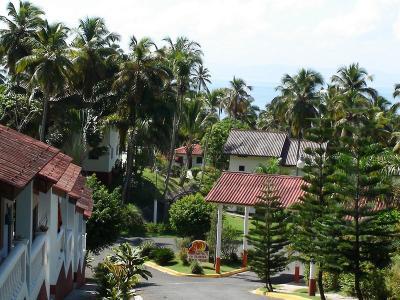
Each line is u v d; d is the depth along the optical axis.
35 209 16.86
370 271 24.66
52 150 13.86
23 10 51.41
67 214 21.33
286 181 36.75
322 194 26.39
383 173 25.83
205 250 38.31
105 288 21.16
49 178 14.72
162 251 38.75
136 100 49.81
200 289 28.59
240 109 100.06
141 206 54.31
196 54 66.62
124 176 57.41
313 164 26.61
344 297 26.56
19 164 11.24
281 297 26.81
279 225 29.67
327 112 63.09
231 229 41.06
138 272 23.81
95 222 32.38
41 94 48.69
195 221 42.69
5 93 49.19
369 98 70.00
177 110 55.72
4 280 10.55
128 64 50.00
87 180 33.59
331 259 23.89
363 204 23.62
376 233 23.27
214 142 69.81
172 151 57.66
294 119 68.62
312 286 27.81
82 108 52.06
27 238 13.26
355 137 24.22
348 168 23.17
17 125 46.75
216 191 36.69
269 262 29.84
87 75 52.06
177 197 56.22
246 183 37.31
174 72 57.09
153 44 50.50
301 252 28.23
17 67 43.41
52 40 43.38
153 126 51.81
